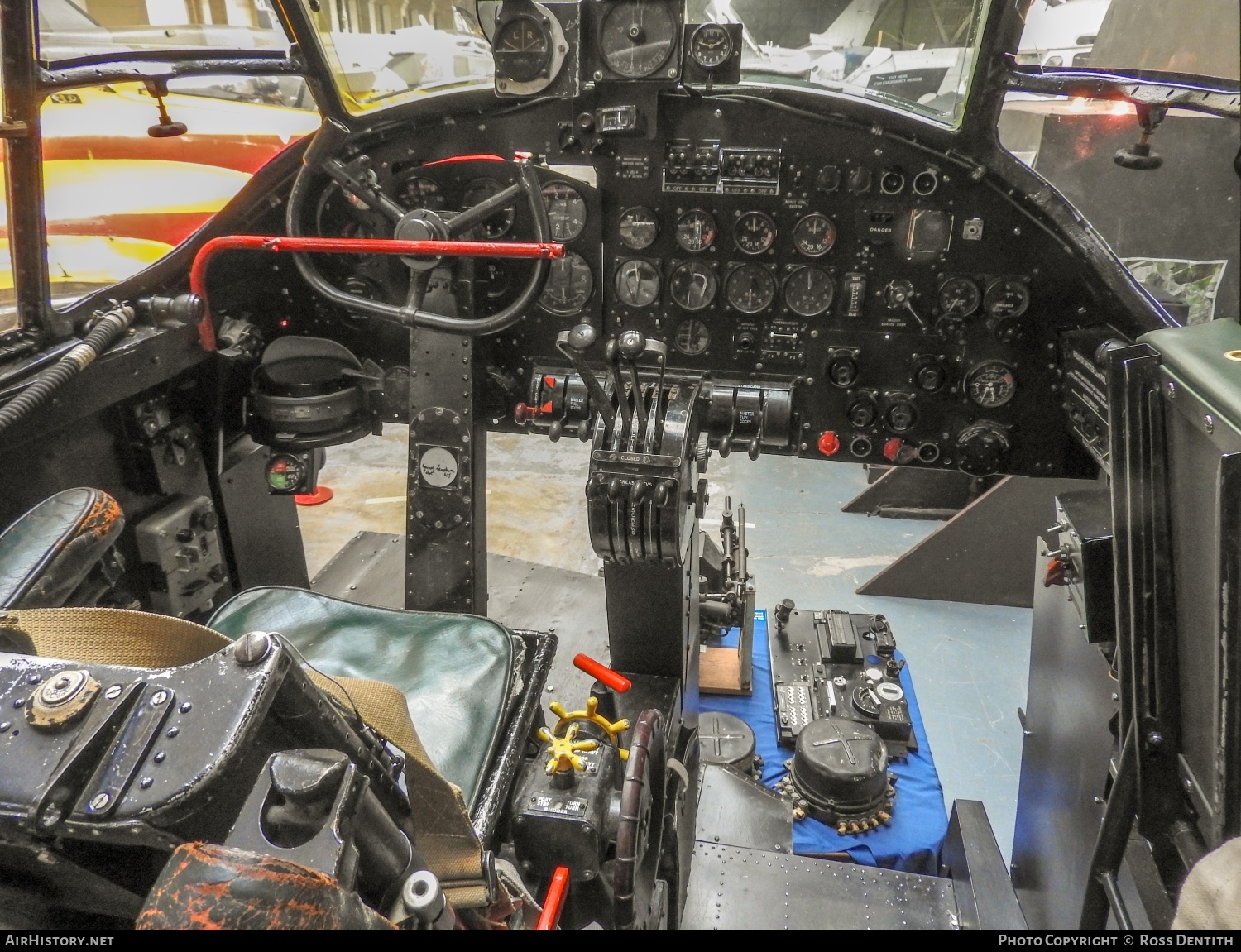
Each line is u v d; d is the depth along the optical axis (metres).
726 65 2.29
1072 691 2.38
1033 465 2.73
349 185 2.43
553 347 2.76
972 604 4.48
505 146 2.53
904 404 2.68
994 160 2.31
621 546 2.23
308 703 0.68
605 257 2.64
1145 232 4.29
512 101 2.45
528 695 1.74
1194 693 1.46
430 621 1.81
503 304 2.71
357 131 2.48
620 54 2.26
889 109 2.31
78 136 4.29
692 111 2.43
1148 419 1.49
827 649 3.94
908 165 2.40
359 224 2.74
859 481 5.77
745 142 2.45
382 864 0.67
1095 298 2.46
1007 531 4.31
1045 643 2.64
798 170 2.46
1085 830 2.21
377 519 5.00
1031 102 4.21
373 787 0.79
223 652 0.64
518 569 3.42
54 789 0.58
